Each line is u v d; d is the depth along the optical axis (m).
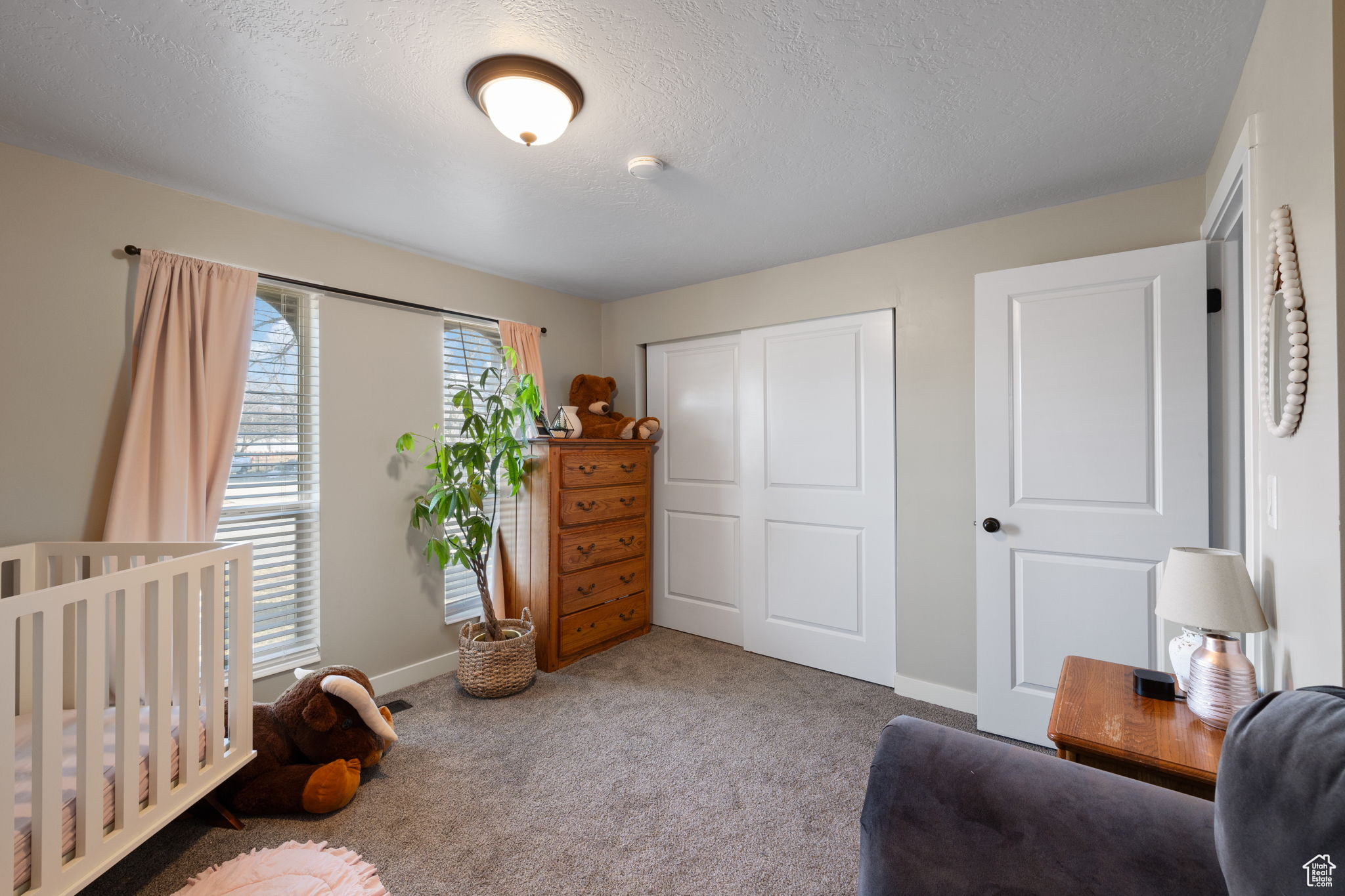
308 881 1.54
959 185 2.19
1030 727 2.29
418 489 2.95
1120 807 0.87
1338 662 0.93
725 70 1.51
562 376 3.74
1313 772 0.59
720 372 3.56
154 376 2.09
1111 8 1.30
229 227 2.32
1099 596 2.18
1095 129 1.81
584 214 2.45
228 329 2.26
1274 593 1.27
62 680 1.25
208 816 1.81
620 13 1.29
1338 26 0.92
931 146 1.90
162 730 1.50
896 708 2.62
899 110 1.70
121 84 1.55
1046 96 1.63
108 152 1.91
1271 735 0.67
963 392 2.61
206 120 1.72
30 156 1.89
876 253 2.86
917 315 2.74
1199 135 1.84
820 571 3.10
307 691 2.00
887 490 2.87
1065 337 2.24
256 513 2.44
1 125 1.74
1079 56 1.46
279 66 1.48
